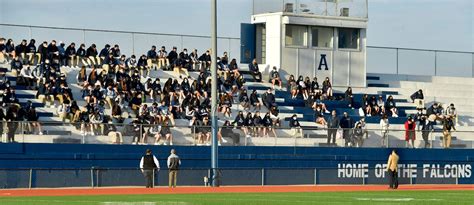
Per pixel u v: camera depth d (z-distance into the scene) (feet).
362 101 258.57
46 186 191.93
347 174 229.25
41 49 236.43
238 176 209.97
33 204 132.67
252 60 269.23
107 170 197.26
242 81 248.73
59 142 210.79
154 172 199.62
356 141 235.40
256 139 226.79
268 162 226.99
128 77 235.81
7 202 137.39
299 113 252.01
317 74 268.00
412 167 238.89
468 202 140.26
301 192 177.78
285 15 263.29
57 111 226.79
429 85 283.59
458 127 276.00
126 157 215.51
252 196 157.17
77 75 240.94
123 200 143.02
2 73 226.17
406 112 269.03
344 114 238.68
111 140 215.10
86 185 195.42
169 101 233.35
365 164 233.96
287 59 264.52
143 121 221.87
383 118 247.70
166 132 219.20
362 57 273.75
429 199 149.28
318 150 231.91
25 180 190.39
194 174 204.03
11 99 218.18
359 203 135.74
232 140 224.12
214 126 210.18
